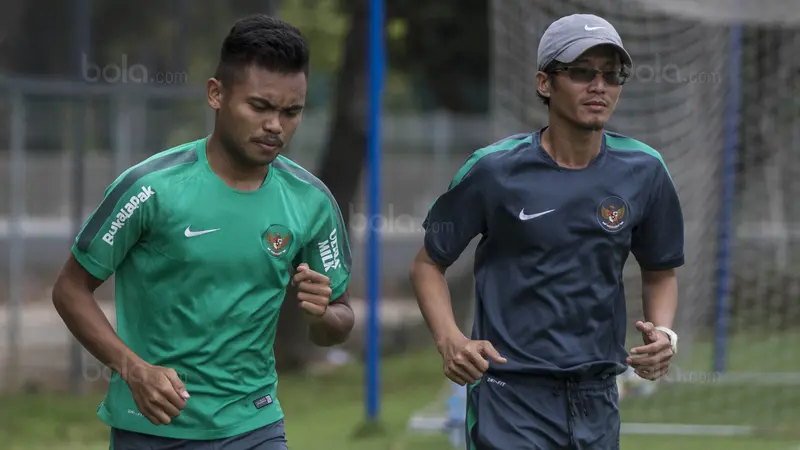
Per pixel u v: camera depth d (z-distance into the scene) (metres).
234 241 12.39
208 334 12.37
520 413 13.93
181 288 12.33
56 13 36.00
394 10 55.09
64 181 46.00
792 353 38.97
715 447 26.39
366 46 43.09
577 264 13.78
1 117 36.25
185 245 12.27
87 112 36.66
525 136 14.16
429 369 41.88
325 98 82.31
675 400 32.44
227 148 12.27
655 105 34.03
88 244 12.27
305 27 69.75
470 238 14.43
